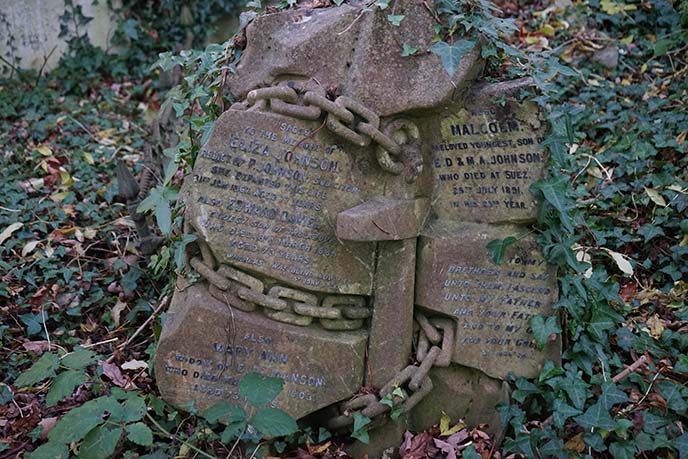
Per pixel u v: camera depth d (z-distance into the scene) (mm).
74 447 1636
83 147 2959
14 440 1722
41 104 3371
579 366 1731
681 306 1975
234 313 1645
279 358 1651
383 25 1604
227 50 1819
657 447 1595
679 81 2732
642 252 2164
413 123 1652
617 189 2305
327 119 1593
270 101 1616
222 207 1634
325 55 1632
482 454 1661
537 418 1724
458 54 1577
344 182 1639
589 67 2916
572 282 1696
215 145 1622
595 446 1599
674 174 2309
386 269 1656
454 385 1721
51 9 3688
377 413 1647
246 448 1657
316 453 1664
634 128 2514
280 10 1794
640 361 1767
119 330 2080
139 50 3805
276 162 1622
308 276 1645
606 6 3090
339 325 1665
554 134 1648
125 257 2279
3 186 2615
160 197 1789
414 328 1716
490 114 1654
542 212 1656
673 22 3002
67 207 2533
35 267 2262
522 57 1729
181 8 3865
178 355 1661
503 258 1681
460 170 1693
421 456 1657
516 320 1699
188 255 1698
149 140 2543
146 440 1461
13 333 2066
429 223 1699
